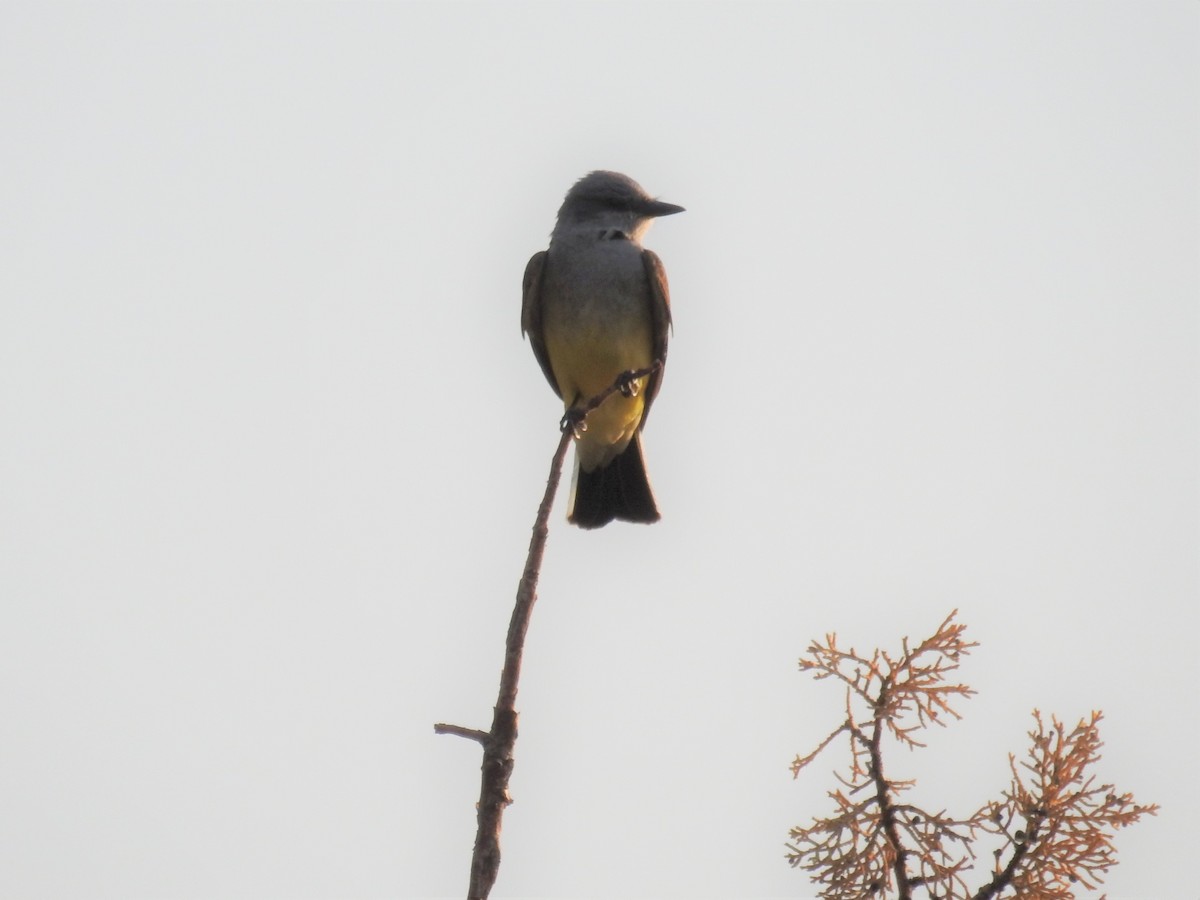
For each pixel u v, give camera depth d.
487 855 7.09
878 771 7.75
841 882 7.70
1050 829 7.73
